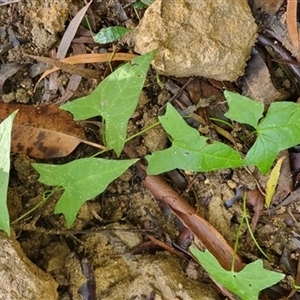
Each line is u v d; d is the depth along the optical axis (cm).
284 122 48
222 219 50
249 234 51
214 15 49
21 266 47
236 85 51
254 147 48
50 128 50
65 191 48
